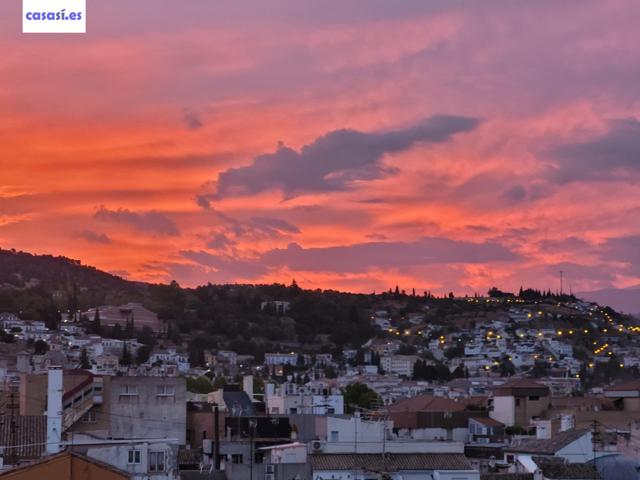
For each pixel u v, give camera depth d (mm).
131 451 95938
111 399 143625
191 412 157250
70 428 132125
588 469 124250
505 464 142125
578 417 174250
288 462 134125
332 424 156000
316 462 132750
